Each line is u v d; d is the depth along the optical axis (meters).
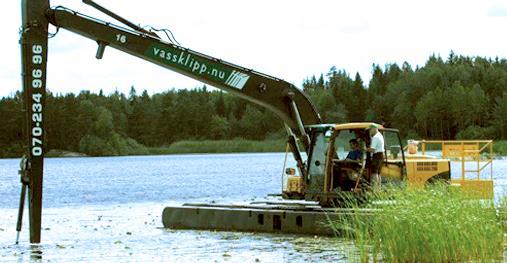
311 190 24.45
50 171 97.00
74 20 23.02
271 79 25.23
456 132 172.62
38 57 21.89
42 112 21.66
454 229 16.97
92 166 118.06
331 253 19.88
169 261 19.34
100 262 19.39
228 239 23.33
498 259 17.02
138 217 32.28
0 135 184.62
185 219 26.83
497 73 183.50
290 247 21.22
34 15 22.17
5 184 67.69
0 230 27.47
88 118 194.00
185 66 24.56
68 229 27.44
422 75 184.50
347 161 23.75
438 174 26.38
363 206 22.97
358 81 196.62
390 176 24.36
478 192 20.09
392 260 17.00
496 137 165.50
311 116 25.55
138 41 24.00
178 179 69.31
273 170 86.69
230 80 24.91
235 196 45.62
